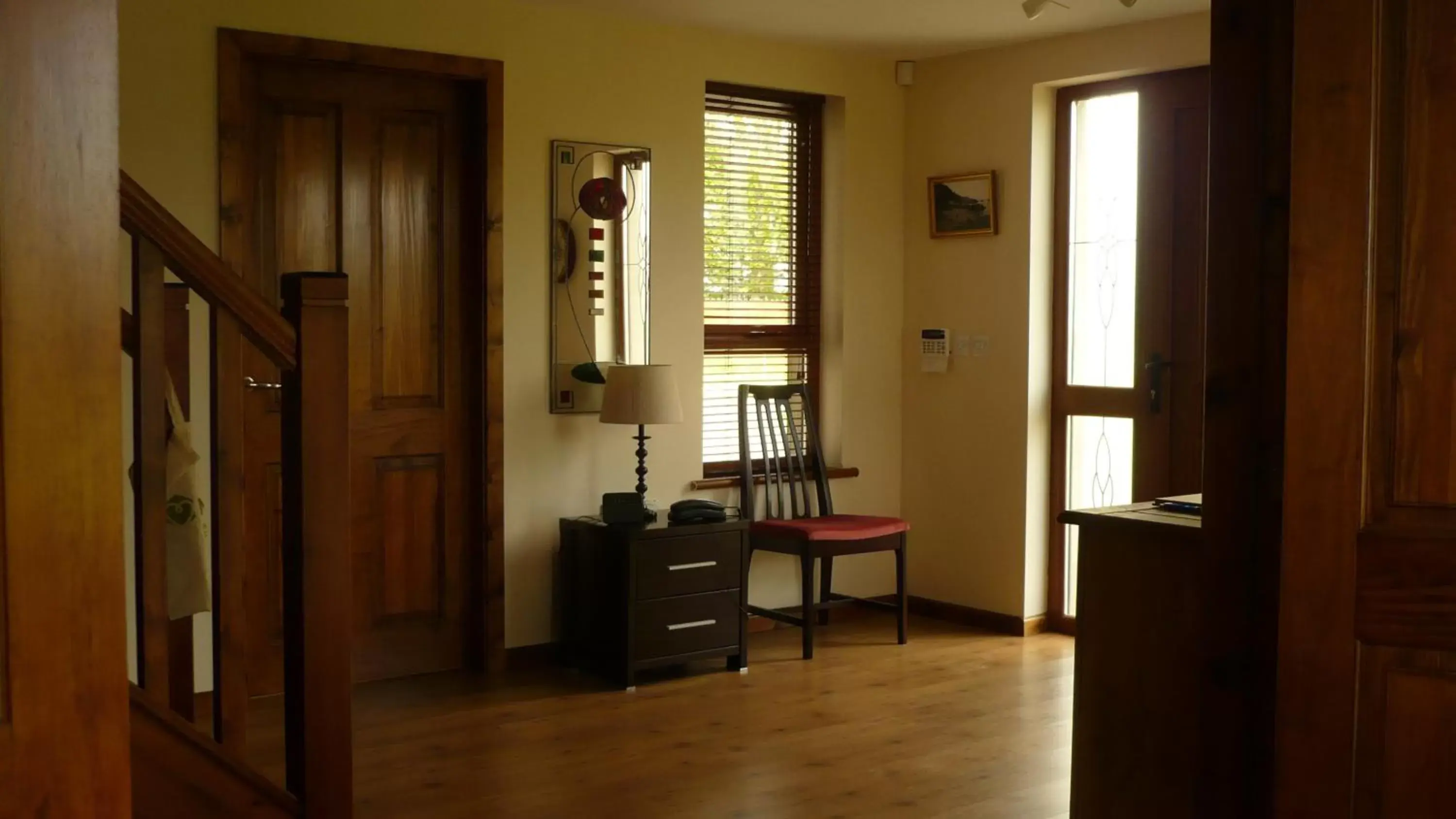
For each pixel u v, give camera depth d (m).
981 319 5.63
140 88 4.05
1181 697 2.43
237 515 2.28
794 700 4.47
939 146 5.77
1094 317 5.39
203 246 2.18
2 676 1.09
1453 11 1.63
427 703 4.41
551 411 4.92
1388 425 1.69
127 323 2.16
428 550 4.79
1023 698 4.51
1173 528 2.42
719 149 5.49
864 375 5.85
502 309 4.76
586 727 4.14
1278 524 1.83
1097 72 5.17
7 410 1.08
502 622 4.83
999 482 5.58
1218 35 1.84
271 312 2.24
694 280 5.30
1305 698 1.74
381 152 4.61
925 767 3.77
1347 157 1.68
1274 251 1.81
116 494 1.14
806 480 5.63
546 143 4.86
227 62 4.18
